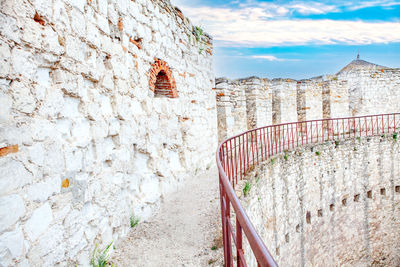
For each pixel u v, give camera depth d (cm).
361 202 1271
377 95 1727
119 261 345
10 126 214
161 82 655
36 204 237
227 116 1041
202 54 888
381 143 1318
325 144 1116
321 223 1101
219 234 398
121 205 409
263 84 1212
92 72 344
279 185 838
